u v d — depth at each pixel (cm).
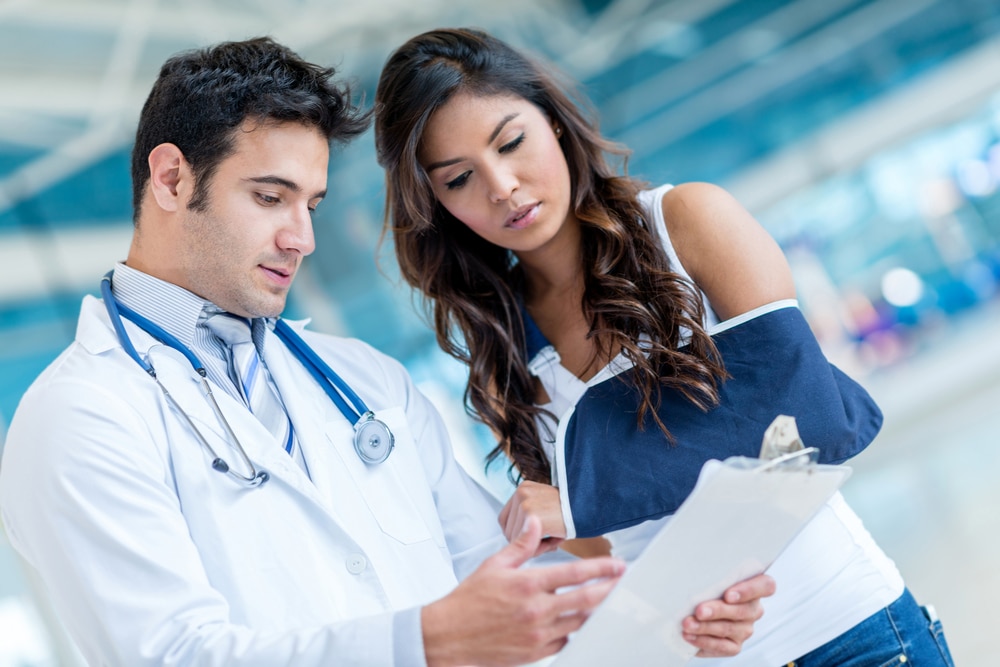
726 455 150
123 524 120
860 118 972
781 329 153
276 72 136
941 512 493
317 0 752
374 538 141
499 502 170
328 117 140
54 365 136
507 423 180
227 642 112
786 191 979
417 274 187
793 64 1016
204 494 129
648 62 1033
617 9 1020
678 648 122
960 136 990
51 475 121
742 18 1014
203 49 142
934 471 601
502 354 182
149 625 115
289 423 145
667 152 1034
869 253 998
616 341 161
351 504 142
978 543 420
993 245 984
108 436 124
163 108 137
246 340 147
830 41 1003
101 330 137
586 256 169
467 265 183
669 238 164
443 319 190
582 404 164
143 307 141
